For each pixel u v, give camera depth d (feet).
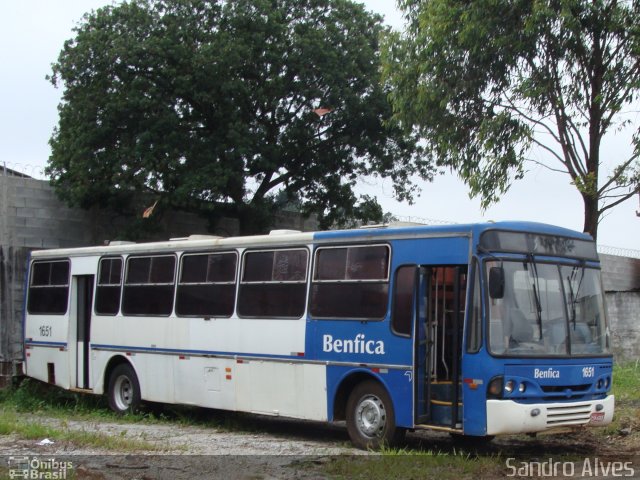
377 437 36.99
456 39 47.21
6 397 61.98
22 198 69.05
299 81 77.61
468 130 48.32
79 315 57.16
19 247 65.21
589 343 36.32
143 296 51.47
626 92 43.45
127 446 37.81
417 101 49.32
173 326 48.88
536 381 33.78
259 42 75.41
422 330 35.99
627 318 80.89
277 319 42.45
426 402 35.65
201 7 75.82
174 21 74.38
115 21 74.84
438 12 47.26
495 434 32.78
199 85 74.13
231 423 48.14
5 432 43.37
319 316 40.29
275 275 43.16
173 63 74.08
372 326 37.60
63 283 58.13
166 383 49.14
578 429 35.96
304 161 83.25
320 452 36.32
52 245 70.90
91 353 54.75
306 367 40.57
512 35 45.14
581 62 45.29
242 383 44.09
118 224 76.28
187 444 39.63
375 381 37.52
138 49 71.67
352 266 39.22
